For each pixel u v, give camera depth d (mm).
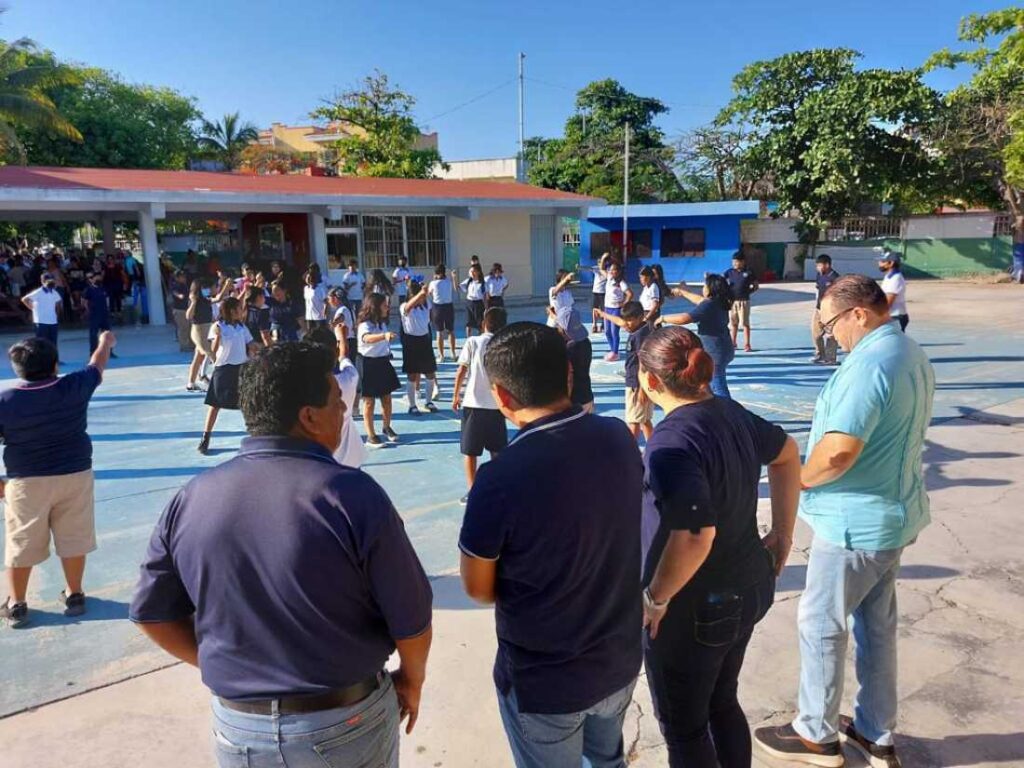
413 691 1869
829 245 29188
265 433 1687
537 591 1812
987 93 23953
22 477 3836
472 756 2938
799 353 12242
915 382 2482
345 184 21172
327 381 1740
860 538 2555
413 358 8555
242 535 1581
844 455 2408
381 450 7262
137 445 7535
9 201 14570
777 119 28438
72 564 4027
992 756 2852
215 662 1648
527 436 1846
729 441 2145
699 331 6613
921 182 25953
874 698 2785
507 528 1761
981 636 3699
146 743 3021
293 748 1619
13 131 23250
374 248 20312
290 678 1608
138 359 12625
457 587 4355
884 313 2588
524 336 1866
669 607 2184
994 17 15859
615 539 1850
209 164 26703
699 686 2213
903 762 2830
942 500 5516
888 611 2734
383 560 1617
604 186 33125
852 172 25625
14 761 2914
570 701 1854
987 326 14945
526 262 23469
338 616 1606
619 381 10492
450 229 21562
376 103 33969
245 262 18594
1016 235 25141
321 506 1575
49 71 24188
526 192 23031
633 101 36375
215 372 7078
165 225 34156
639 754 2947
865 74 25688
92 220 22672
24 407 3744
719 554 2150
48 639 3838
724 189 31203
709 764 2266
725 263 26547
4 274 20000
